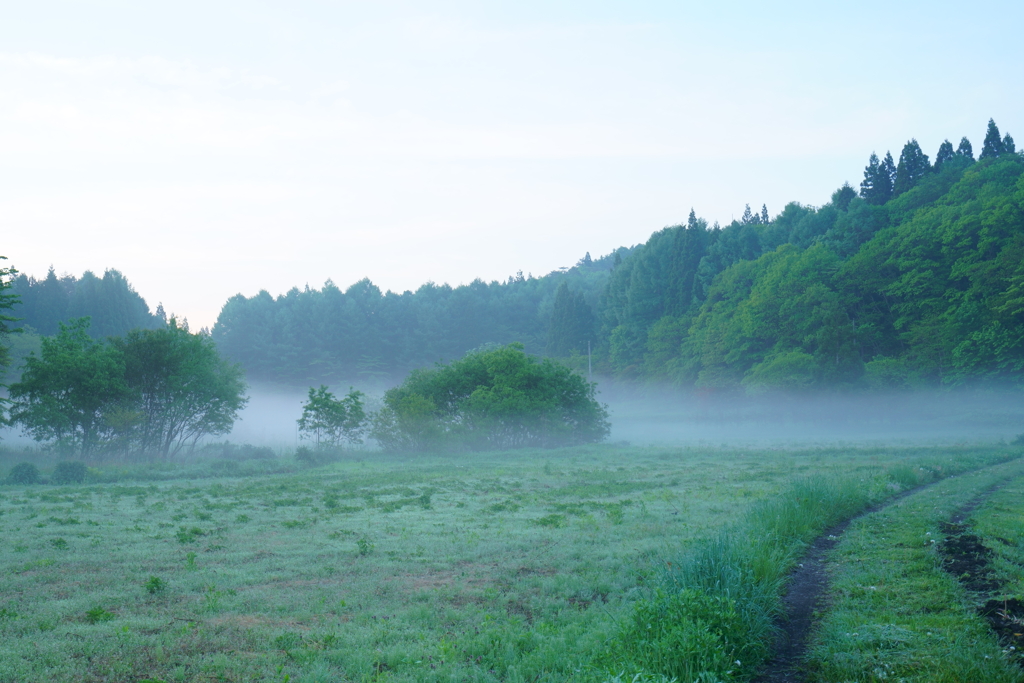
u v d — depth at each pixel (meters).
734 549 8.50
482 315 166.12
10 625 7.05
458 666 5.99
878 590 8.11
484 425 42.62
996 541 10.55
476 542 11.94
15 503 17.66
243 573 9.68
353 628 7.20
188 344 36.41
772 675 5.96
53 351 31.88
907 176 116.88
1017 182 77.12
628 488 20.64
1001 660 5.69
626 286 139.25
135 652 6.40
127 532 13.09
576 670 5.80
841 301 81.00
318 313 147.25
